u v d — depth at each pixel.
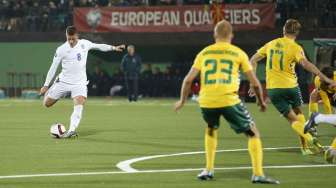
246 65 24.84
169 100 84.56
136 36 92.44
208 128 25.81
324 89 39.00
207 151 25.92
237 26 89.19
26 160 31.59
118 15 92.81
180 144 38.56
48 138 41.59
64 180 25.81
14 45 97.94
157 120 55.78
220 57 24.88
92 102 80.19
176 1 93.31
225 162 30.84
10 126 50.00
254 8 88.69
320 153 33.59
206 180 25.88
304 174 27.50
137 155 33.44
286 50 33.22
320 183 25.36
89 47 42.09
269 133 45.41
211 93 24.77
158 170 28.41
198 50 95.75
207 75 24.83
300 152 34.81
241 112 24.78
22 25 97.62
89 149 35.94
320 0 90.25
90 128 48.69
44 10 97.75
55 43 96.50
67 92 42.12
